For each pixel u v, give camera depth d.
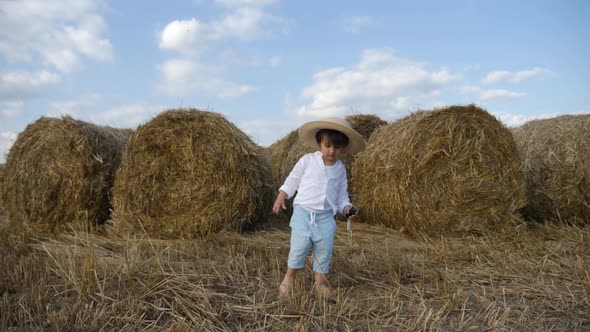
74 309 2.87
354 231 5.87
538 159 6.42
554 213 6.36
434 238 5.62
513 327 2.79
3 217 7.57
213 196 5.70
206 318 2.86
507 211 5.70
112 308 2.89
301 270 3.85
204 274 3.69
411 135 5.70
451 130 5.59
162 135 5.74
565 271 3.96
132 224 5.78
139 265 3.77
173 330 2.64
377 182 6.10
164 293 3.21
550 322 2.90
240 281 3.61
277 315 2.91
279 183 8.10
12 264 3.86
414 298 3.30
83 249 4.81
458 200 5.61
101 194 6.29
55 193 6.16
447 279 3.79
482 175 5.64
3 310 2.79
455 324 2.82
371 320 2.88
